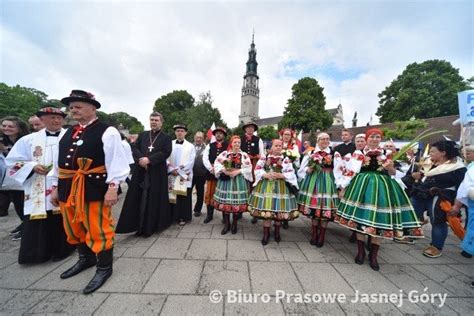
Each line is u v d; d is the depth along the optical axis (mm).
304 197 3141
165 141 3391
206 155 3996
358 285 2174
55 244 2512
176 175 3775
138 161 3166
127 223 3123
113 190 2020
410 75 21422
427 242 3518
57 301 1792
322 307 1834
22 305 1736
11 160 2348
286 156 3055
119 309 1719
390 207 2391
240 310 1757
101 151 2074
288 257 2703
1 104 29000
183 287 2018
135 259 2512
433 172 3057
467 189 2301
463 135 3709
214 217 4336
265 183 3090
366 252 2936
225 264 2459
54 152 2432
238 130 30922
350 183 2748
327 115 26906
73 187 2018
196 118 29469
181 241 3070
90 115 2119
